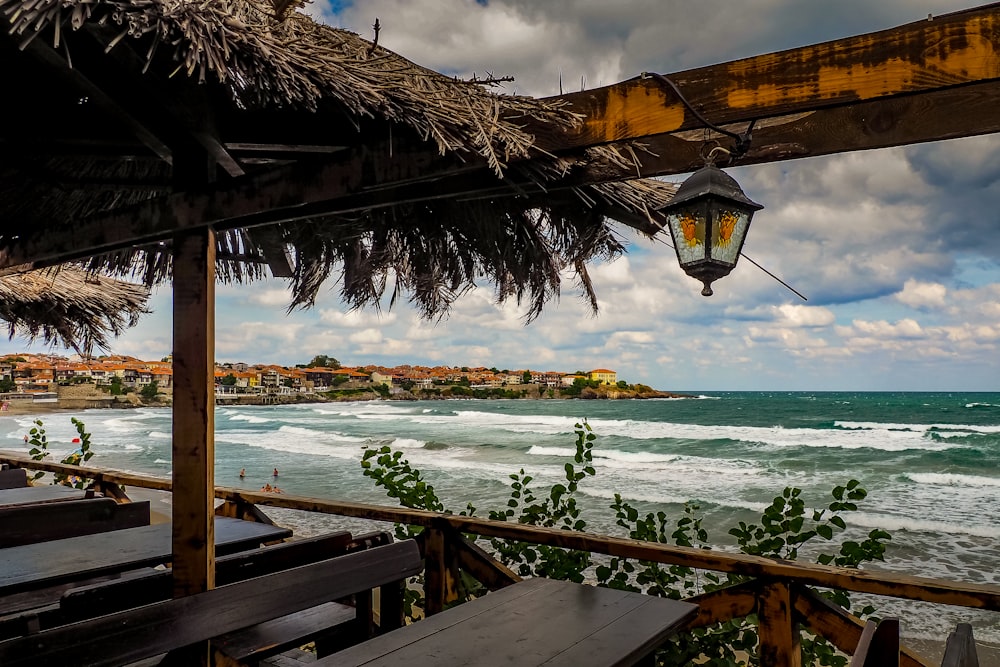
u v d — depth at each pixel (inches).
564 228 117.6
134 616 69.9
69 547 121.9
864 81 68.4
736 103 74.9
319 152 99.2
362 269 132.6
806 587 92.8
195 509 89.7
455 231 120.5
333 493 879.1
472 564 121.3
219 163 95.3
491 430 1802.4
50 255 116.6
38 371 5447.8
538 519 147.3
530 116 86.8
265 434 1839.3
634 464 1064.2
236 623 79.4
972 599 77.9
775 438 1411.2
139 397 4881.9
